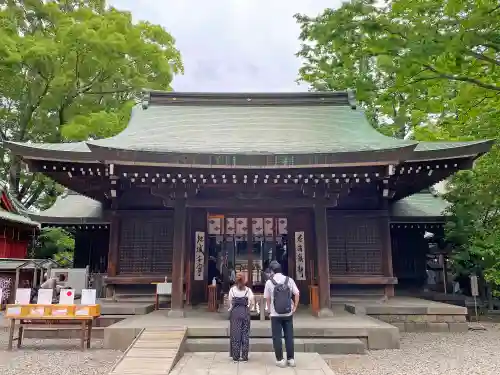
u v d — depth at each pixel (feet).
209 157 34.76
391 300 43.50
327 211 44.19
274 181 37.63
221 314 36.96
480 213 51.06
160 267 43.11
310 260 42.96
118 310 37.73
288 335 24.14
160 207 43.98
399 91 40.04
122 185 41.78
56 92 83.87
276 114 51.29
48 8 83.35
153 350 25.71
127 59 87.97
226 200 39.60
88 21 80.74
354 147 38.34
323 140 42.27
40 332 35.88
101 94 93.09
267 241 46.88
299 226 44.01
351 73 56.95
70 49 78.59
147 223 43.86
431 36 32.27
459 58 33.47
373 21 33.47
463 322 38.19
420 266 58.03
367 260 43.55
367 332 30.30
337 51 37.63
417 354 28.89
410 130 77.05
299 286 43.24
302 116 50.72
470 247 50.26
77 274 52.85
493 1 31.65
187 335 29.68
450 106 46.98
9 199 70.85
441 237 60.18
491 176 48.11
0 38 71.72
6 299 60.34
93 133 79.36
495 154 48.47
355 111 52.03
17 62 73.10
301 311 39.47
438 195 62.39
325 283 37.06
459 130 50.24
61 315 29.78
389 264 43.11
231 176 37.06
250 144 40.47
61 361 26.78
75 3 92.73
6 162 94.89
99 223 58.18
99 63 80.89
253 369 23.39
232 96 54.39
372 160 34.50
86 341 33.63
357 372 24.22
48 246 85.10
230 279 45.83
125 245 43.57
